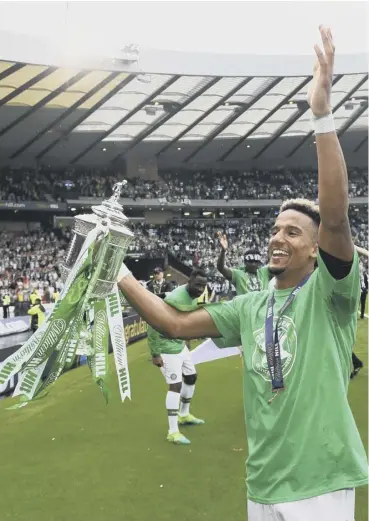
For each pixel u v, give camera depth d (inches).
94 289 77.4
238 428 229.8
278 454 72.9
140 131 1144.8
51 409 263.7
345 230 68.1
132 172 1332.4
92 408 265.9
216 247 1301.7
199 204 1338.6
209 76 901.8
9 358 72.2
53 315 72.2
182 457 196.2
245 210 1450.5
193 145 1283.2
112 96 938.1
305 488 71.0
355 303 73.4
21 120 953.5
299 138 1306.6
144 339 528.7
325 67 67.1
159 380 331.6
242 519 147.3
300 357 74.2
